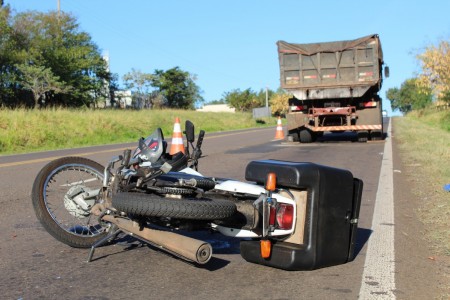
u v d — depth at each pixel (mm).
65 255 5125
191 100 74938
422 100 53438
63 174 5691
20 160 14703
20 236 5875
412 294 4051
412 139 19172
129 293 4102
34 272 4621
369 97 18953
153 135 5137
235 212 4438
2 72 43781
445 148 14383
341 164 12422
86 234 5410
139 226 4578
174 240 4289
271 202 4348
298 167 4383
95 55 53438
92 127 26703
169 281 4375
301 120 19203
